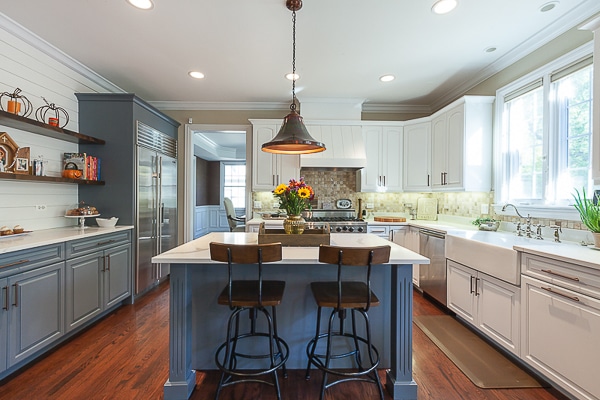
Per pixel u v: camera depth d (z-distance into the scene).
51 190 2.97
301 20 2.44
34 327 2.11
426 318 3.02
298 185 2.22
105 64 3.24
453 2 2.21
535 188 2.83
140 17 2.39
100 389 1.89
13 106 2.39
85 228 3.01
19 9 2.27
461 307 2.77
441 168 3.83
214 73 3.49
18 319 1.99
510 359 2.26
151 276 3.74
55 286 2.30
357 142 4.32
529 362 1.98
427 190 4.12
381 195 4.70
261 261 1.62
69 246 2.44
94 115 3.30
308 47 2.88
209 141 7.75
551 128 2.58
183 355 1.82
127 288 3.28
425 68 3.36
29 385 1.92
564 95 2.52
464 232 3.03
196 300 2.08
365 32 2.62
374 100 4.49
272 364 1.77
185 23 2.47
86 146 3.30
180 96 4.32
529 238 2.62
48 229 2.91
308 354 1.96
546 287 1.84
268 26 2.52
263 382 1.75
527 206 2.79
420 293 3.82
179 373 1.81
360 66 3.31
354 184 4.71
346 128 4.38
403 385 1.83
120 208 3.32
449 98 4.23
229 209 6.35
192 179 4.73
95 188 3.31
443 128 3.78
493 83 3.35
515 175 3.08
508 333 2.17
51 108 2.82
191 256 1.77
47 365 2.14
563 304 1.73
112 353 2.32
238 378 2.05
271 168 4.47
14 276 1.96
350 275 2.11
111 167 3.31
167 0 2.17
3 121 2.34
